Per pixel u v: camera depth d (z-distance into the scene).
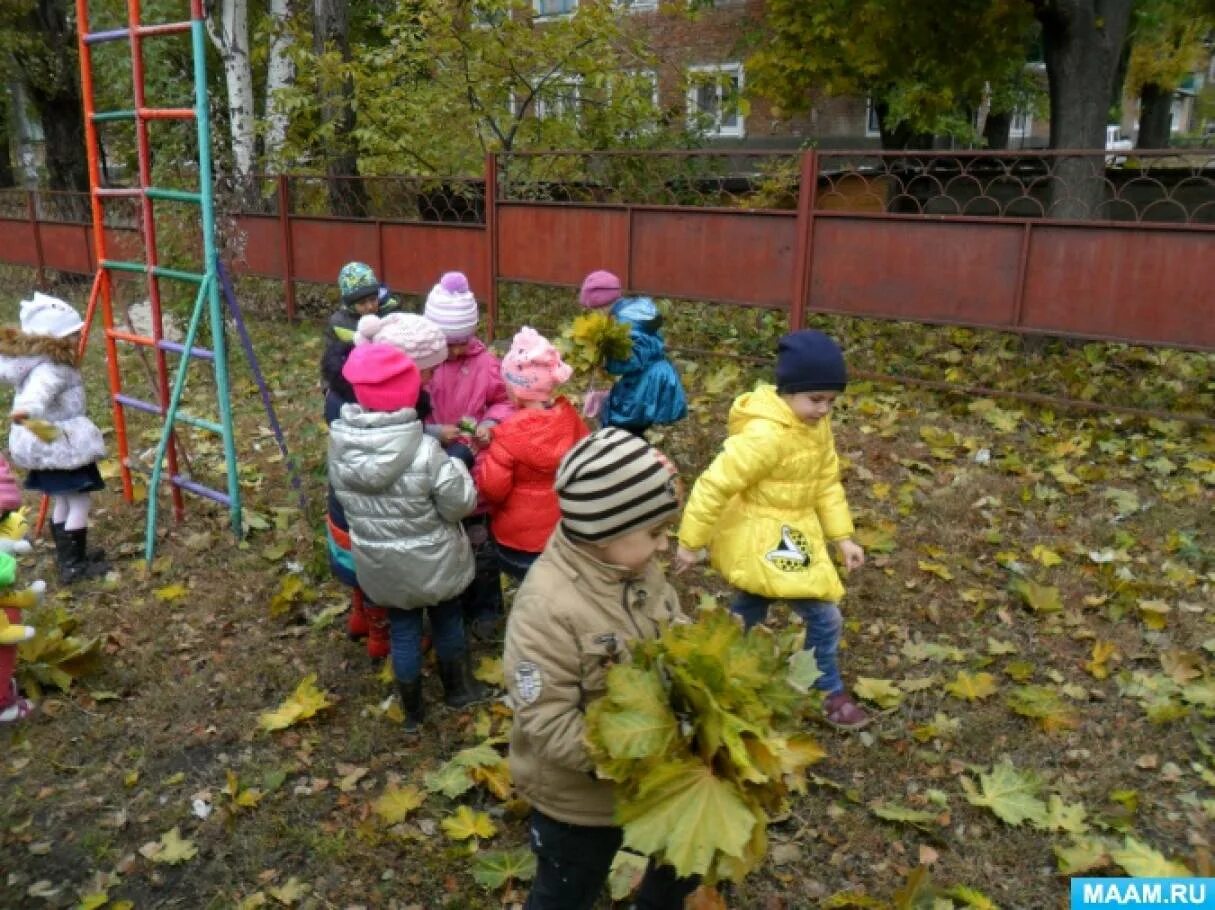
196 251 9.04
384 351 3.29
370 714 3.80
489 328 9.32
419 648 3.59
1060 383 7.43
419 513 3.31
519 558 3.78
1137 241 6.25
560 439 3.69
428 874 3.01
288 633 4.38
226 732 3.73
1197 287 6.11
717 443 6.55
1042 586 4.55
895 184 13.12
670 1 15.02
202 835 3.20
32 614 4.22
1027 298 6.70
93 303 5.39
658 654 1.92
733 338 9.18
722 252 7.86
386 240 9.94
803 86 14.81
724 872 1.86
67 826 3.26
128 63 13.47
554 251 8.78
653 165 10.72
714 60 20.28
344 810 3.30
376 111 11.39
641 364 5.03
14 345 4.58
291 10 12.52
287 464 5.44
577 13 11.34
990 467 6.04
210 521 5.52
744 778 1.76
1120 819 3.13
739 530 3.41
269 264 10.90
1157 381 7.50
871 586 4.66
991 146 19.53
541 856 2.34
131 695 3.98
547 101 11.92
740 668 1.85
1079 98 8.47
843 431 6.74
